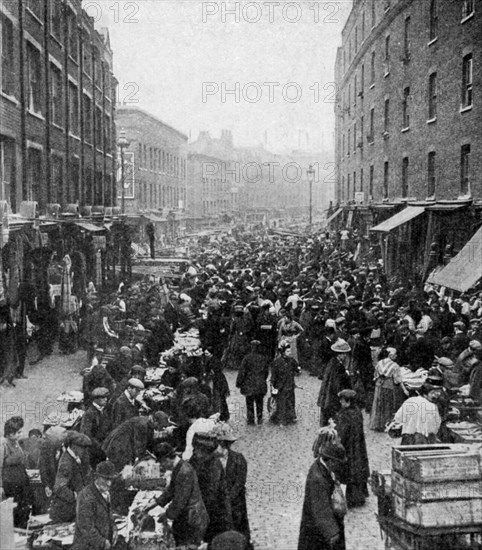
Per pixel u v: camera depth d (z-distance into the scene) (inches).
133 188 1450.5
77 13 1005.8
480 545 261.7
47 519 309.7
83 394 442.6
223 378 494.3
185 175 2006.6
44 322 684.1
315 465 271.6
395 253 1085.8
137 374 378.6
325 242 1610.5
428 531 255.3
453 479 258.7
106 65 1237.7
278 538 319.9
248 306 692.7
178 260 1369.3
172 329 769.6
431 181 962.7
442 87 902.4
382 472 298.5
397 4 1099.9
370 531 327.6
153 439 349.7
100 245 994.1
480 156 776.9
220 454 297.0
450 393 446.0
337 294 853.8
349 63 1595.7
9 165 717.3
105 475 269.6
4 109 680.4
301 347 670.5
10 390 539.8
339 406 454.9
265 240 2082.9
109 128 1283.2
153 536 281.4
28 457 350.0
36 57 817.5
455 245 841.5
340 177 1749.5
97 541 265.0
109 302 781.3
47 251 724.7
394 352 480.1
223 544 218.8
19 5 726.5
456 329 571.5
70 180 967.0
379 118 1248.2
